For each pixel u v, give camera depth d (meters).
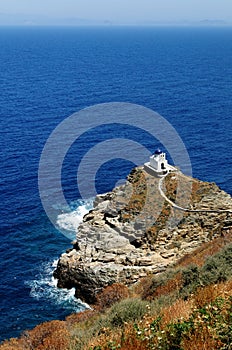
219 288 18.42
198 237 53.56
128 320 19.19
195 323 13.23
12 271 55.38
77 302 49.97
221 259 24.45
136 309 20.05
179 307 17.50
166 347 12.98
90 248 53.94
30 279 53.91
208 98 170.50
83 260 52.09
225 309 14.05
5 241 61.91
